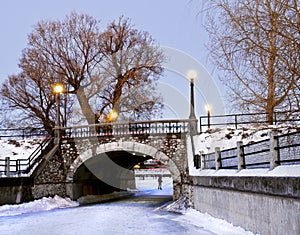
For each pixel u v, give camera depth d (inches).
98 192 1357.0
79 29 1398.9
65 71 1386.6
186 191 909.2
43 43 1395.2
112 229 649.6
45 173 995.9
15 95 1435.8
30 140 1175.0
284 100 415.8
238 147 557.6
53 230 644.1
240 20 438.0
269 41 419.8
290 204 370.6
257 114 481.1
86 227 673.6
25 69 1411.2
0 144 1165.1
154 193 1627.7
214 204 647.8
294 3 405.1
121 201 1226.6
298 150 478.0
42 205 941.2
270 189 413.7
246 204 494.3
